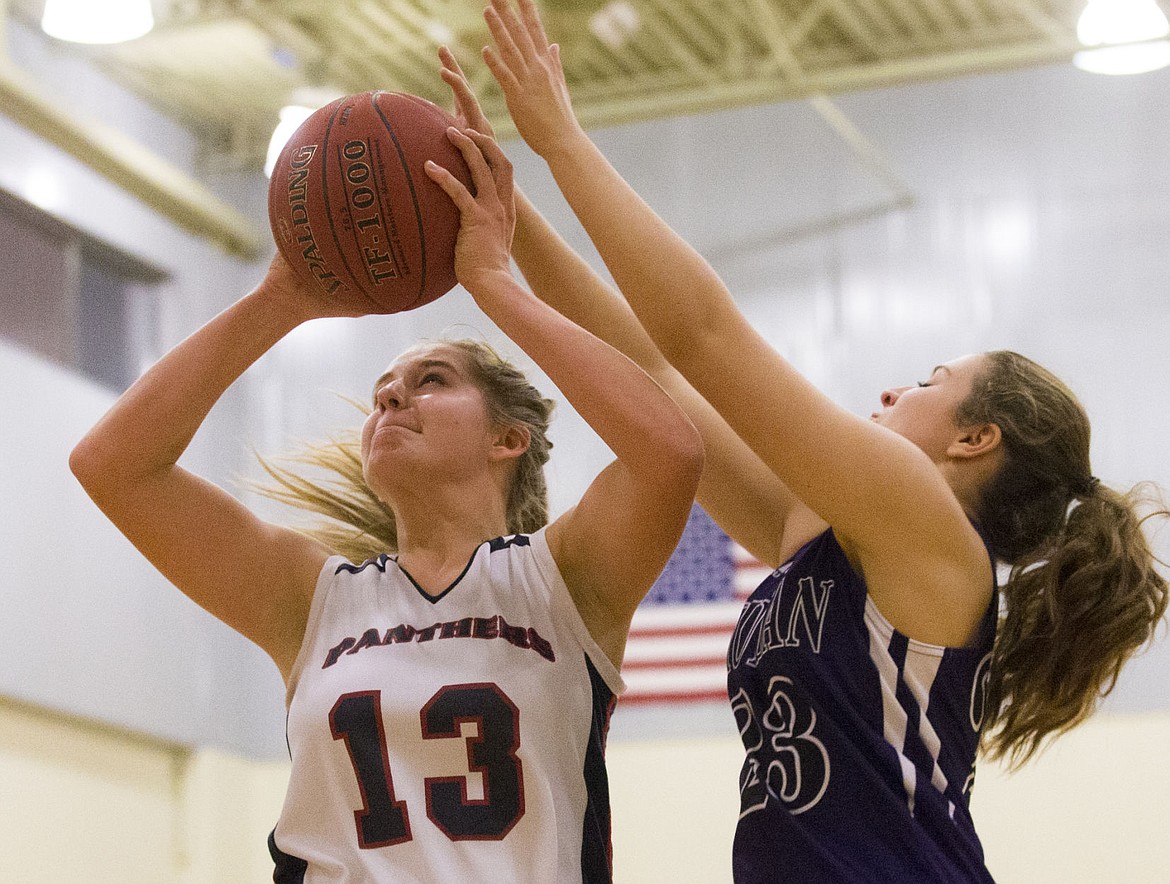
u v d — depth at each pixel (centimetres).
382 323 955
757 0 869
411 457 235
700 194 940
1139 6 778
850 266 905
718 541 848
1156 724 778
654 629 844
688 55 924
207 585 239
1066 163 885
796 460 211
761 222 926
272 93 978
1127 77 884
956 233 893
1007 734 239
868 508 208
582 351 220
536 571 228
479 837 211
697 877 810
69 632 812
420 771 215
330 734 218
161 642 876
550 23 802
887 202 909
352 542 274
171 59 934
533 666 221
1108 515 232
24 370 818
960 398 235
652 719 835
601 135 966
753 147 938
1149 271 858
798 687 212
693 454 217
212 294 977
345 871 210
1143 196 869
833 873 200
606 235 224
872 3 883
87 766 816
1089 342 856
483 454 243
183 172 1005
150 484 236
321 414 949
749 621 229
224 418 958
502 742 215
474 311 943
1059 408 233
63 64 903
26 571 792
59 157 869
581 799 220
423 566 235
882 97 925
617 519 222
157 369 237
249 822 912
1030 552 235
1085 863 767
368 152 220
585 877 217
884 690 211
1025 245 880
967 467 233
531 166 936
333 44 914
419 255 222
